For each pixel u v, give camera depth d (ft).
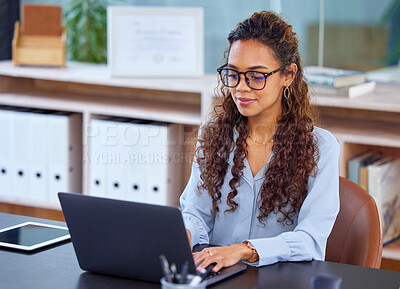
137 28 11.32
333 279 3.95
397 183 10.34
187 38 11.37
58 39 12.30
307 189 6.16
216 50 12.02
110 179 11.49
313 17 10.94
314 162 6.13
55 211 12.86
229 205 6.36
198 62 11.43
